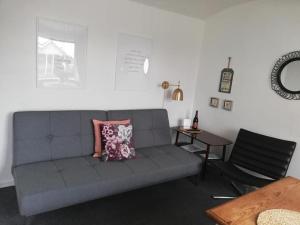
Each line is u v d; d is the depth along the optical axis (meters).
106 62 2.73
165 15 3.07
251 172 2.78
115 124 2.52
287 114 2.50
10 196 2.24
